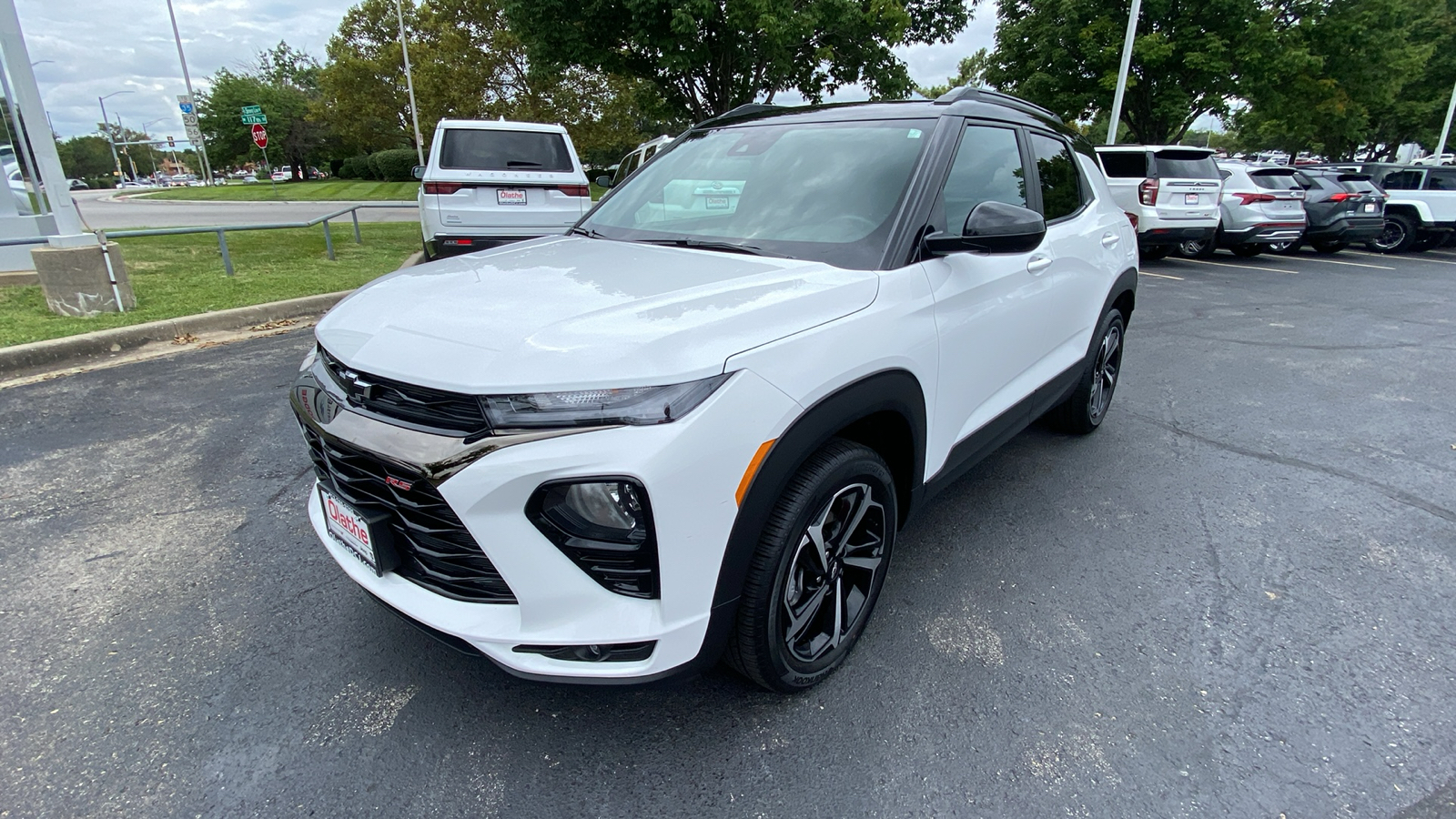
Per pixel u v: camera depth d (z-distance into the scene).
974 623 2.57
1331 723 2.12
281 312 6.98
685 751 2.00
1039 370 3.33
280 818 1.79
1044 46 19.58
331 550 2.17
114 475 3.63
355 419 1.82
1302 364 6.06
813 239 2.40
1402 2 20.52
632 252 2.48
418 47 28.62
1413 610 2.68
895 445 2.40
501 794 1.86
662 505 1.62
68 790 1.86
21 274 8.08
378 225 15.06
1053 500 3.53
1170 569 2.94
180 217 18.88
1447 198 13.66
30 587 2.72
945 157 2.57
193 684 2.23
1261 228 12.20
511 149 8.32
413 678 2.27
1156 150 11.28
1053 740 2.05
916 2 15.28
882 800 1.86
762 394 1.75
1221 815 1.82
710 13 12.05
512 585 1.66
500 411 1.61
